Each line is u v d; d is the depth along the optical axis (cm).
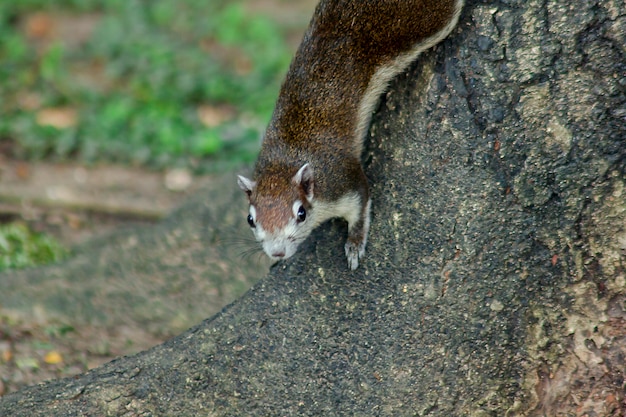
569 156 802
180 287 1298
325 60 935
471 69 823
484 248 841
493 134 822
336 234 931
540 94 797
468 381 860
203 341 913
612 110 780
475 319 852
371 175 912
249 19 2553
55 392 916
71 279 1326
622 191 796
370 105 923
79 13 2556
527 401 862
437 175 852
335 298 893
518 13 791
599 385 842
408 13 855
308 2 2678
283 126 960
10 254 1479
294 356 890
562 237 822
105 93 2138
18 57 2258
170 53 2308
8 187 1712
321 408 880
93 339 1232
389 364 870
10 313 1270
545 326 845
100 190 1728
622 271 815
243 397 891
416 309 866
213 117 2077
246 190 969
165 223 1389
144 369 912
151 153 1877
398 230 877
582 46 773
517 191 823
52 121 1994
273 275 928
